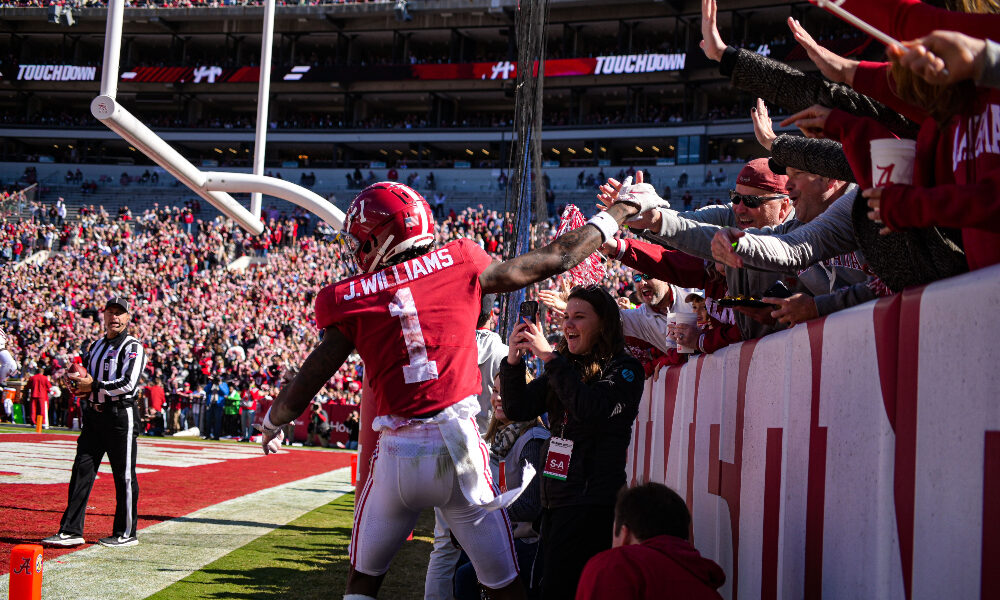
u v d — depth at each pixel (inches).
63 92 2044.8
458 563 162.7
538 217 262.4
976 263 73.4
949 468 65.9
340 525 292.0
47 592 174.1
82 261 1314.0
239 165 1979.6
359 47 2044.8
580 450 120.6
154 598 173.2
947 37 63.0
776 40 1582.2
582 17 1808.6
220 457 567.5
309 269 1291.8
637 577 81.0
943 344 67.2
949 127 74.4
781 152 114.5
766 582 105.0
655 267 154.7
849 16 67.7
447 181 1830.7
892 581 73.7
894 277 86.3
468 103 2027.6
